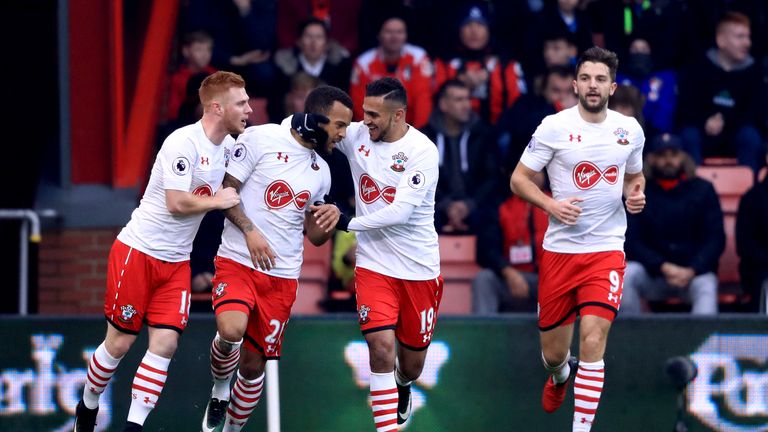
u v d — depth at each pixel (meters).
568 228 27.95
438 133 39.72
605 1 44.25
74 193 39.66
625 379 31.91
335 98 27.17
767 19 45.38
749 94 42.50
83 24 38.97
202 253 37.72
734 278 40.53
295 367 31.91
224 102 26.59
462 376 31.97
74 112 39.44
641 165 28.31
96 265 39.41
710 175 41.44
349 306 38.50
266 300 27.78
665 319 31.97
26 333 31.75
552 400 30.53
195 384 31.81
